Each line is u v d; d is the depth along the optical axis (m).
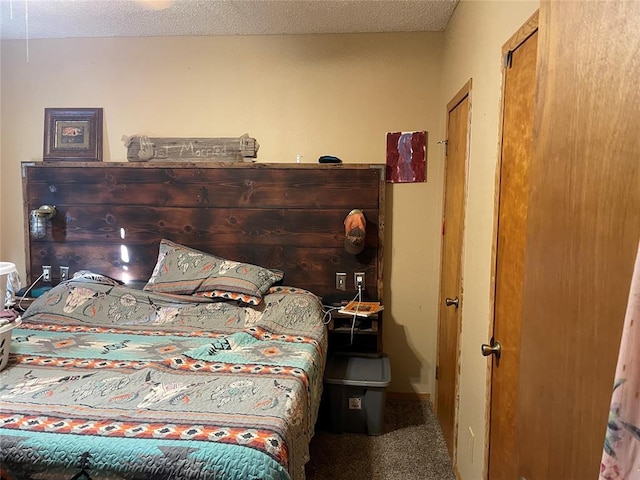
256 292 2.62
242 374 1.78
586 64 0.64
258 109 3.09
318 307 2.70
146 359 1.97
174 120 3.13
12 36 3.10
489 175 1.73
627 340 0.49
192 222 3.02
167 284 2.72
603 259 0.59
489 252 1.71
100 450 1.22
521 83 1.37
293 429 1.45
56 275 3.12
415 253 3.08
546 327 0.77
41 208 3.03
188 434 1.29
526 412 0.85
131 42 3.11
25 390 1.60
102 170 3.04
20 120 3.20
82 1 2.50
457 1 2.43
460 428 2.16
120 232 3.07
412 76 2.99
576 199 0.67
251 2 2.51
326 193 2.95
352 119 3.05
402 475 2.25
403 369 3.16
